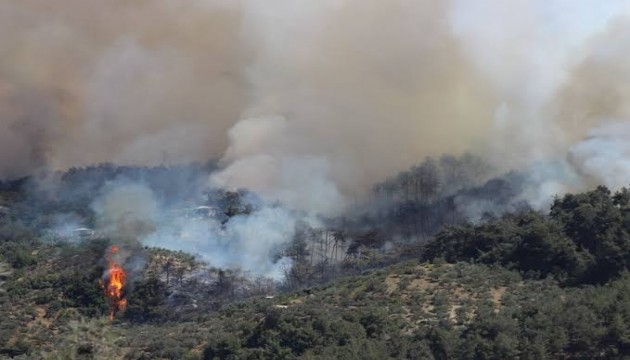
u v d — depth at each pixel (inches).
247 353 2111.2
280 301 2694.4
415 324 2139.5
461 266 2596.0
